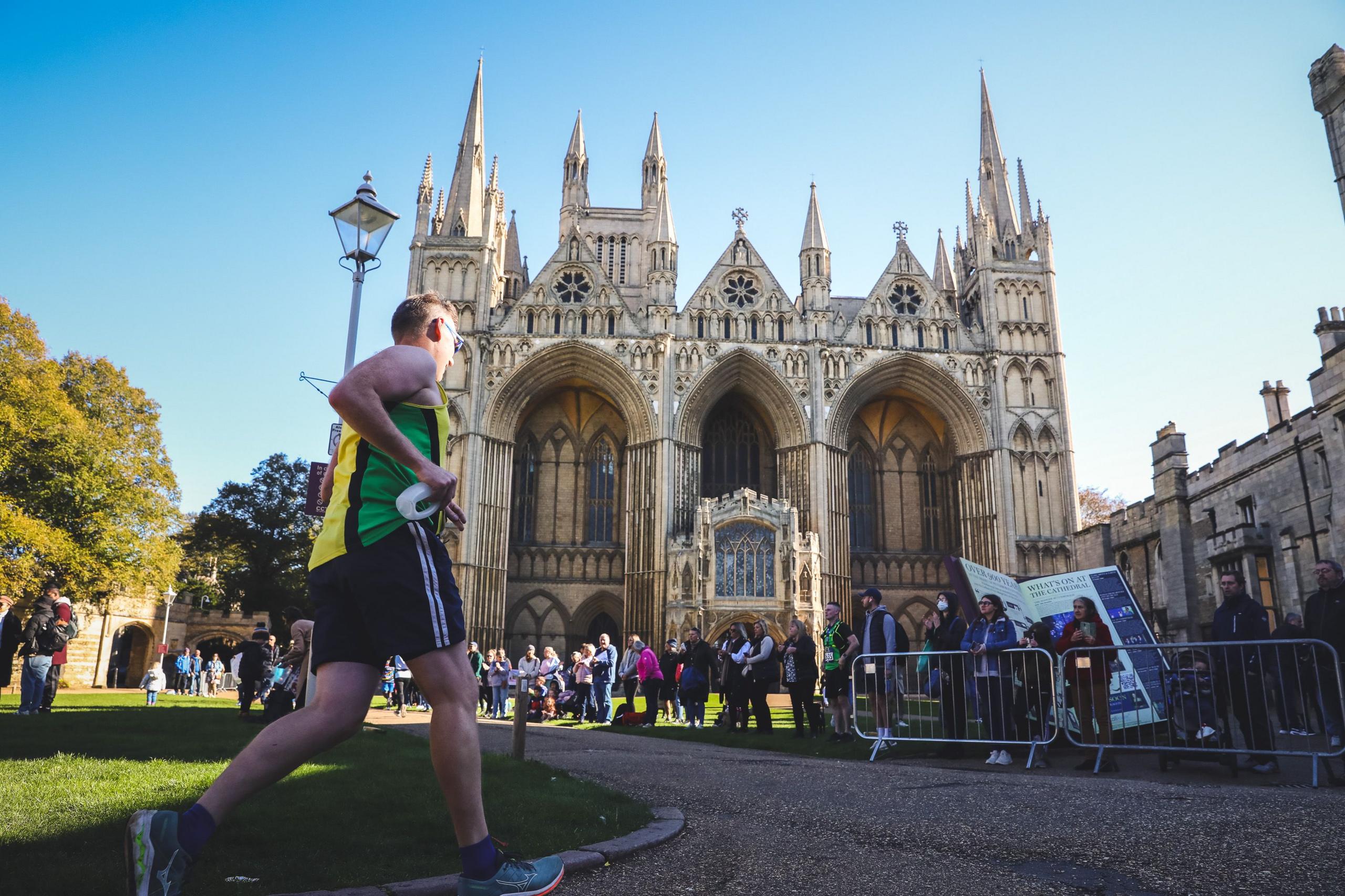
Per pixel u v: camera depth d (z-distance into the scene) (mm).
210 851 5430
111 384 51062
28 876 4508
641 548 52906
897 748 14820
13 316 44062
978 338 59406
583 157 79312
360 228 17344
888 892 5020
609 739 18500
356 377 3875
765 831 6895
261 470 69250
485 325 55781
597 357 55969
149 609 60844
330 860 5398
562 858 5367
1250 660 12047
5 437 42031
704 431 60844
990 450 56500
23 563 39812
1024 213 62969
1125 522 46688
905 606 59250
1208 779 11039
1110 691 13078
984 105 68125
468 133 63219
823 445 55219
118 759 9766
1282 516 34031
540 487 59688
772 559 50781
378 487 3949
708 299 58062
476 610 51000
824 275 58562
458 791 3811
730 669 21109
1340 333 30062
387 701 34625
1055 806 7516
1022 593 16516
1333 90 27125
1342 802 7461
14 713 18094
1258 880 5109
